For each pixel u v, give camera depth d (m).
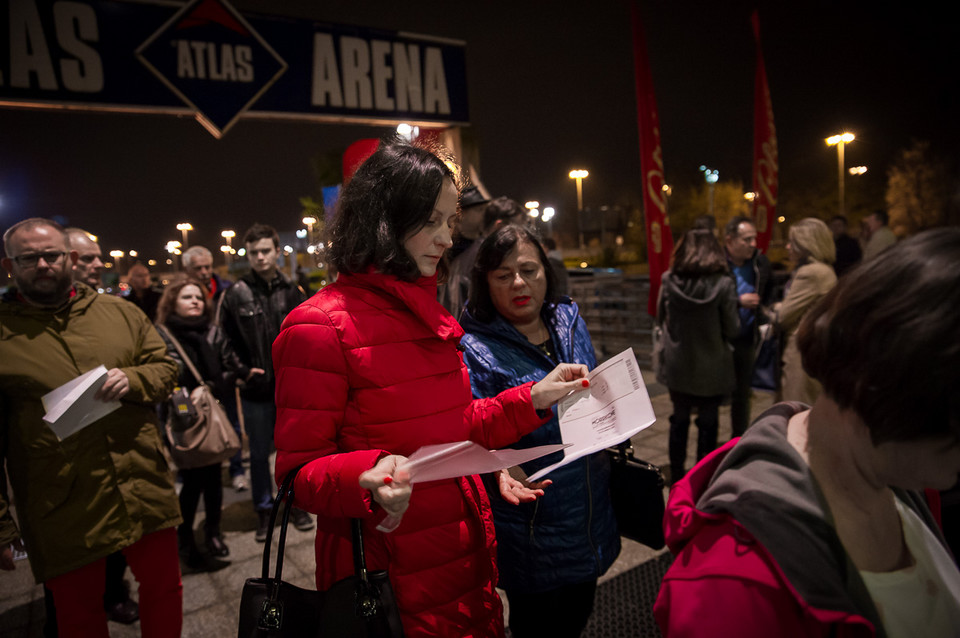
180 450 2.93
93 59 5.07
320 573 1.24
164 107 5.38
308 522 3.50
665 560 2.89
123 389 1.85
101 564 1.92
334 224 1.24
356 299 1.21
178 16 5.36
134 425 1.98
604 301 7.93
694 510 0.68
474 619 1.29
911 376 0.53
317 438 1.14
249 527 3.59
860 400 0.57
